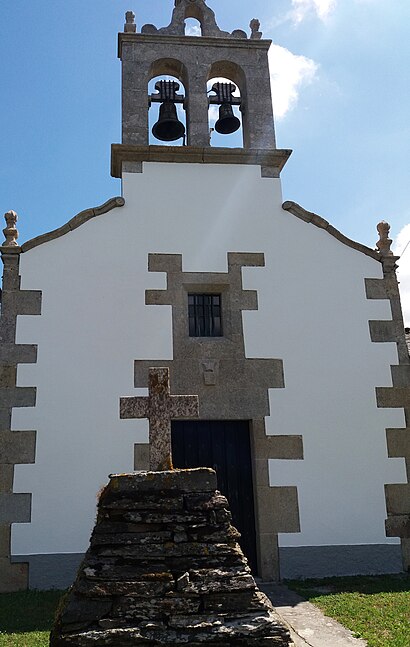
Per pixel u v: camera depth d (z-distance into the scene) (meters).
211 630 4.14
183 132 11.24
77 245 9.54
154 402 5.25
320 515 8.90
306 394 9.39
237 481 9.05
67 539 8.30
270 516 8.80
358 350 9.72
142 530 4.47
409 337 10.77
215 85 11.37
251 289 9.78
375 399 9.53
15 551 8.20
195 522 4.52
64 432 8.68
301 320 9.74
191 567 4.36
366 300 10.00
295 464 9.05
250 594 4.30
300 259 10.05
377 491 9.12
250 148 10.49
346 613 6.66
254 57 11.23
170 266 9.70
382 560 8.86
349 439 9.28
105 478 8.58
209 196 10.17
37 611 6.98
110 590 4.23
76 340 9.10
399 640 5.67
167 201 10.02
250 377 9.34
